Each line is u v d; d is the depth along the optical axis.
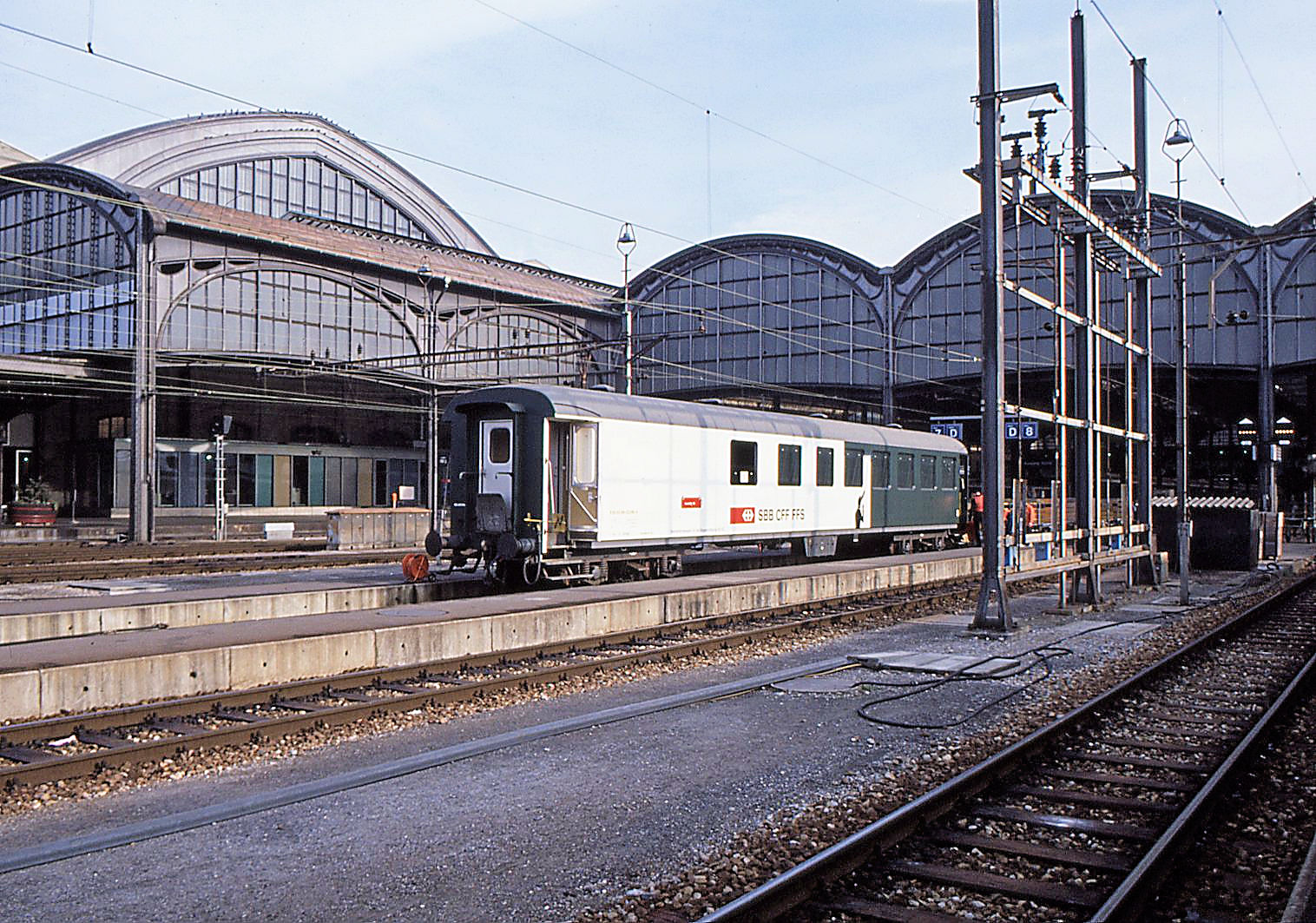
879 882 6.43
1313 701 12.02
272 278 49.56
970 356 52.81
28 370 42.38
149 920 5.92
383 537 37.28
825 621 18.38
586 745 9.95
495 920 5.93
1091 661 14.78
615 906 6.09
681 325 62.16
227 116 68.75
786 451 26.64
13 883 6.47
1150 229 25.27
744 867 6.64
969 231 52.88
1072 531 20.91
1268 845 7.18
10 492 57.94
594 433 21.42
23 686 10.45
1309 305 46.81
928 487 33.34
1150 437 25.75
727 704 11.81
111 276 46.16
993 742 9.93
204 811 7.80
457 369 56.97
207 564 28.83
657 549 23.50
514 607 16.27
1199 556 32.66
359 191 75.69
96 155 63.59
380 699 11.59
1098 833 7.30
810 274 57.72
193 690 11.85
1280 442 47.88
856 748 9.82
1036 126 18.77
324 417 61.78
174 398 54.62
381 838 7.30
